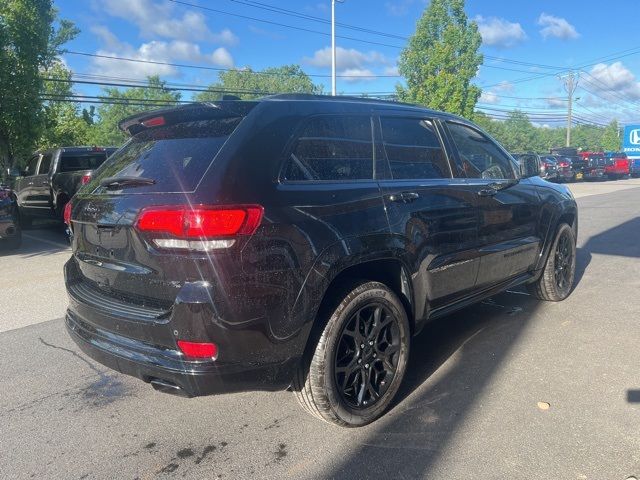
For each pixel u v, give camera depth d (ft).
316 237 9.12
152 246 8.48
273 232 8.58
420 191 11.55
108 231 9.42
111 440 10.01
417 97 88.94
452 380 12.16
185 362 8.27
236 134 9.08
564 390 11.46
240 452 9.50
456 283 12.68
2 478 8.87
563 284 18.15
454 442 9.57
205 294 8.07
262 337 8.54
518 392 11.44
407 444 9.57
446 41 86.38
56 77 82.74
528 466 8.78
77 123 80.28
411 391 11.68
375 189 10.59
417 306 11.44
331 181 9.99
